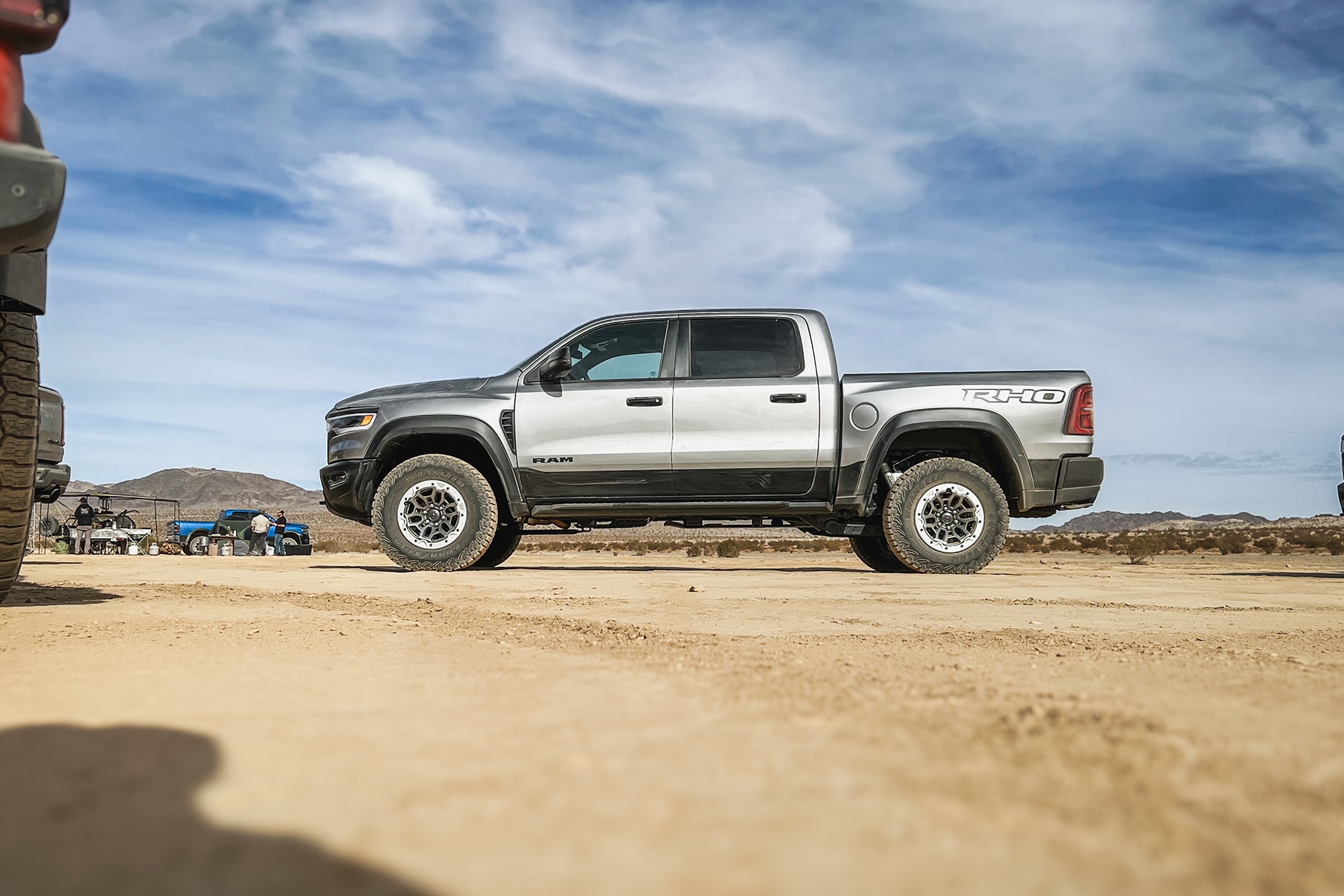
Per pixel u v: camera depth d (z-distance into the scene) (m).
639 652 2.29
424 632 2.82
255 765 1.03
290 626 2.99
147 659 2.12
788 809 0.86
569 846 0.74
